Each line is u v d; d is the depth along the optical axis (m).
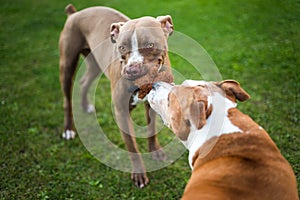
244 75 6.55
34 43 8.29
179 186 4.75
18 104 6.38
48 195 4.75
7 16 9.53
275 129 5.38
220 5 9.02
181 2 9.35
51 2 10.05
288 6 8.56
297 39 7.41
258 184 2.84
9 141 5.61
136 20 4.11
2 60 7.71
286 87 6.18
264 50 7.18
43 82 6.95
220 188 2.84
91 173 5.07
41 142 5.61
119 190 4.79
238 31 7.90
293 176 3.01
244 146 3.04
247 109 5.80
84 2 9.75
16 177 5.02
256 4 8.84
